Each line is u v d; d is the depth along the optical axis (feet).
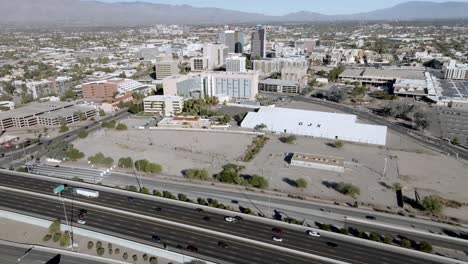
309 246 352.90
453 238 367.04
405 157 606.14
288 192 481.05
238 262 329.72
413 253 341.82
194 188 493.77
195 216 408.26
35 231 392.06
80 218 402.93
